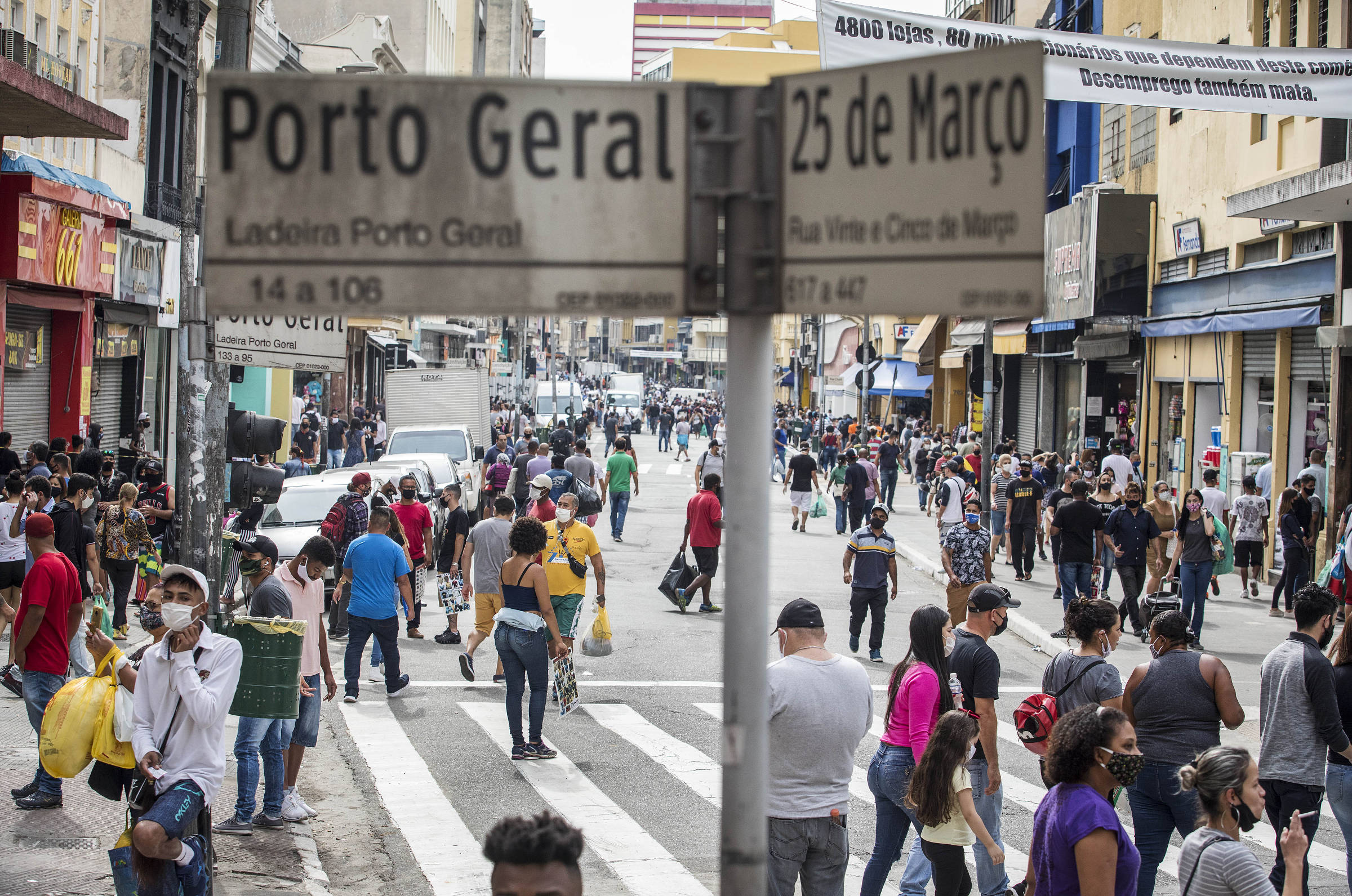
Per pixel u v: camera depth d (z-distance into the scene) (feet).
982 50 7.98
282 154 8.12
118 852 19.71
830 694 19.24
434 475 81.10
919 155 8.13
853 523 86.69
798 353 242.78
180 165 95.04
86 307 74.02
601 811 29.68
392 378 115.75
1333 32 61.82
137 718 19.69
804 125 8.25
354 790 31.42
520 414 163.53
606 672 45.68
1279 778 22.33
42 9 71.10
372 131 8.12
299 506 61.36
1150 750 21.72
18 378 69.00
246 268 8.14
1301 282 66.33
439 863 26.20
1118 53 47.62
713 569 57.82
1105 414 100.22
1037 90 7.88
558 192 8.20
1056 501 61.31
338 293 8.16
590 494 72.49
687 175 8.26
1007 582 68.39
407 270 8.18
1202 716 21.68
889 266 8.20
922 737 20.90
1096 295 87.97
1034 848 16.92
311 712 28.66
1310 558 58.18
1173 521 55.16
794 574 71.77
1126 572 53.21
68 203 66.69
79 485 41.42
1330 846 27.76
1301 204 57.11
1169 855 26.99
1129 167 94.43
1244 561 62.28
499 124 8.16
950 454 99.04
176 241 90.22
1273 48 48.47
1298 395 67.46
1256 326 69.00
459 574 50.78
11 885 22.26
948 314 8.15
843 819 19.47
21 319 68.33
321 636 28.99
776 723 19.16
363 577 40.50
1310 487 57.36
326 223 8.15
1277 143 68.44
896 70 8.13
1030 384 121.39
